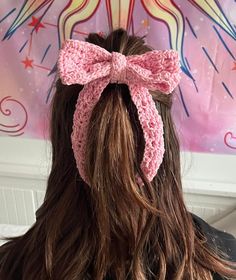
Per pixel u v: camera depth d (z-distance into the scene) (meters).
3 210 1.43
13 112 1.30
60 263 0.58
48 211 0.60
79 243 0.58
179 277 0.59
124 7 1.11
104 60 0.52
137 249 0.56
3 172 1.34
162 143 0.53
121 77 0.51
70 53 0.51
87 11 1.13
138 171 0.54
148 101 0.51
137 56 0.52
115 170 0.51
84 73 0.50
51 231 0.59
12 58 1.22
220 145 1.22
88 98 0.51
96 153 0.50
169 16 1.10
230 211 1.27
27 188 1.37
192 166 1.26
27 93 1.26
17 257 0.65
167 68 0.51
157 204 0.58
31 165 1.35
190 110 1.20
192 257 0.61
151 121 0.51
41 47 1.19
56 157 0.59
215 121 1.20
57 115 0.57
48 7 1.14
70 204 0.58
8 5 1.16
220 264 0.64
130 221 0.55
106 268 0.57
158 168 0.55
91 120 0.51
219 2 1.06
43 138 1.31
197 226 0.70
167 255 0.59
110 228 0.55
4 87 1.27
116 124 0.50
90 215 0.57
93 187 0.53
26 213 1.42
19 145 1.34
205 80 1.16
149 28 1.12
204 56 1.13
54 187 0.60
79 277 0.58
